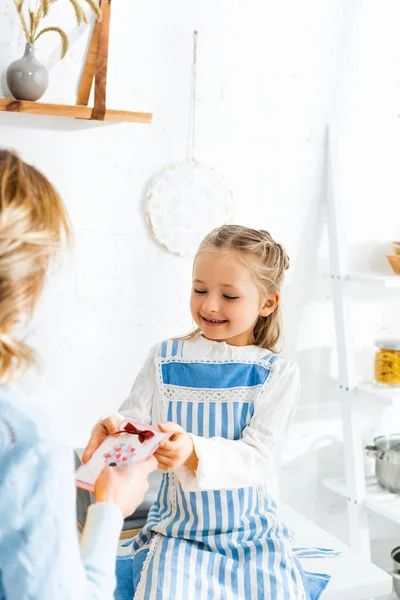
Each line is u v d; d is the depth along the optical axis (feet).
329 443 7.49
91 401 6.62
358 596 5.00
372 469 7.62
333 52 7.04
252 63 6.79
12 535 2.49
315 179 7.16
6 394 2.63
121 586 4.74
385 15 7.17
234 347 5.14
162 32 6.46
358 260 7.36
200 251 5.05
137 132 6.49
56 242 2.70
